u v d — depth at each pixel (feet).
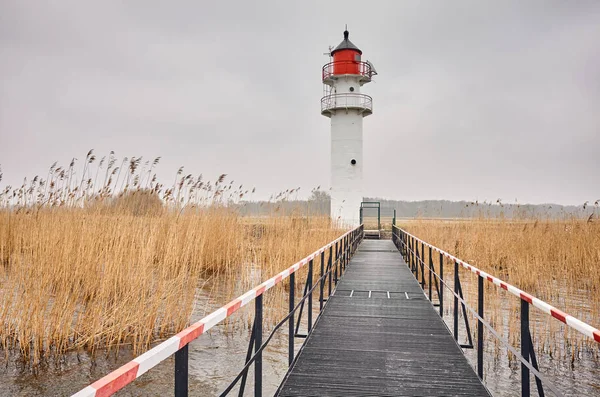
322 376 16.56
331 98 90.17
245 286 38.09
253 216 49.70
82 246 28.71
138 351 23.58
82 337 23.97
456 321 22.88
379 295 31.42
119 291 27.09
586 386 22.03
